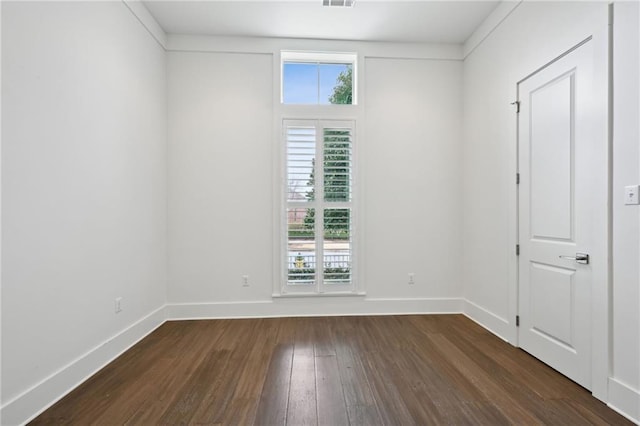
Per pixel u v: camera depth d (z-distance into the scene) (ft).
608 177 6.00
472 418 5.62
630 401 5.57
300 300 11.37
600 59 6.17
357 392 6.45
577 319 6.75
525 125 8.43
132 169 8.91
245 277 11.25
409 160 11.71
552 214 7.47
